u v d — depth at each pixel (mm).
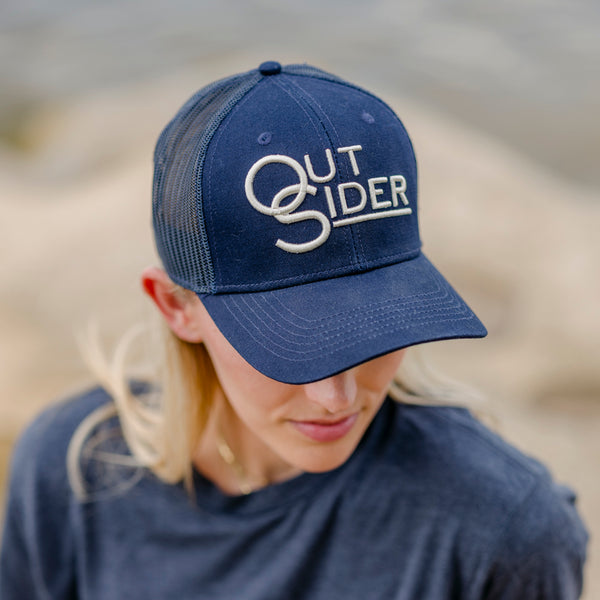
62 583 1528
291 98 1171
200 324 1253
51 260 5160
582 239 5336
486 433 1373
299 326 1110
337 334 1089
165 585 1430
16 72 12188
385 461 1328
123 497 1448
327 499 1332
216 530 1385
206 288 1185
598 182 7906
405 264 1186
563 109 10039
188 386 1382
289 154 1122
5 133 9680
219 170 1139
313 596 1367
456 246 5246
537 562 1255
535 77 11234
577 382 4148
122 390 1475
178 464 1393
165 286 1305
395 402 1387
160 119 7938
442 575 1295
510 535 1251
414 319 1103
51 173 7566
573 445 3684
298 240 1126
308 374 1065
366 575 1337
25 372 4242
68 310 4711
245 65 9258
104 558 1470
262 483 1416
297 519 1347
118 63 12523
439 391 1443
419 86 10766
